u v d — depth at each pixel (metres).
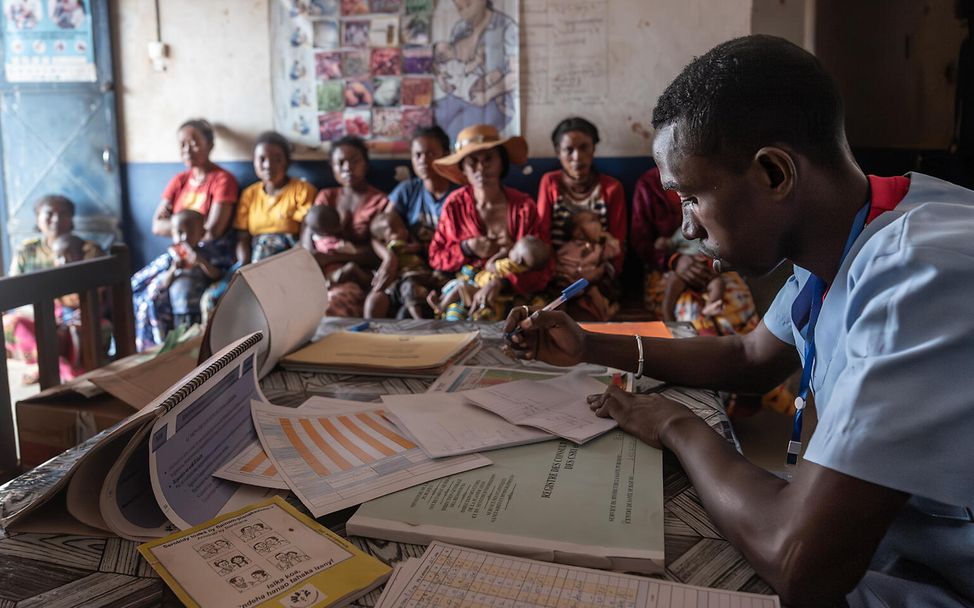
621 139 3.57
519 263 2.96
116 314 1.88
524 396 1.07
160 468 0.76
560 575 0.65
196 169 3.83
